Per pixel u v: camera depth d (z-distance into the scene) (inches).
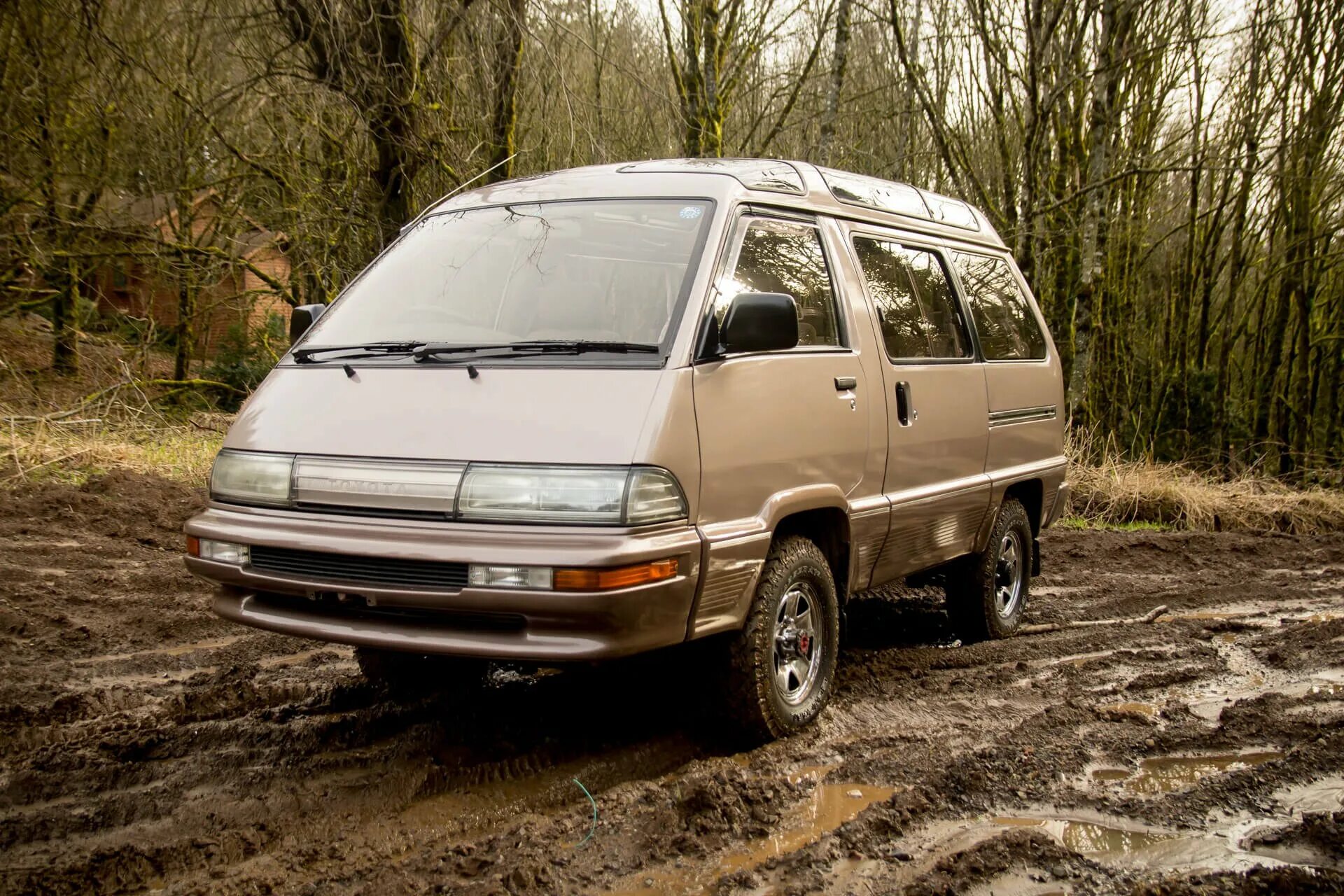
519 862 120.1
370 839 126.7
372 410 146.8
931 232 222.4
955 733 168.9
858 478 176.9
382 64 511.5
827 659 172.6
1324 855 125.5
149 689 184.2
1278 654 216.5
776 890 115.8
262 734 160.1
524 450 135.2
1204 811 138.0
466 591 130.7
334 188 583.8
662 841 126.7
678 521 137.8
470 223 182.1
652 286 154.2
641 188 172.6
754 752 158.1
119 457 390.0
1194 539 380.2
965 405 212.8
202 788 140.6
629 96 687.7
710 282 152.9
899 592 283.6
